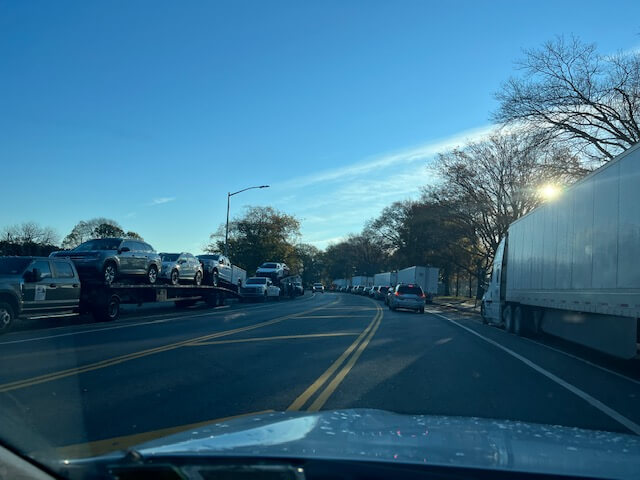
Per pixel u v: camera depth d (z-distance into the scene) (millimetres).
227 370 10523
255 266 79625
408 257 73188
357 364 11625
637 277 10359
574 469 2395
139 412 7195
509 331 20953
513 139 37781
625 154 10938
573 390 9406
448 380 10016
